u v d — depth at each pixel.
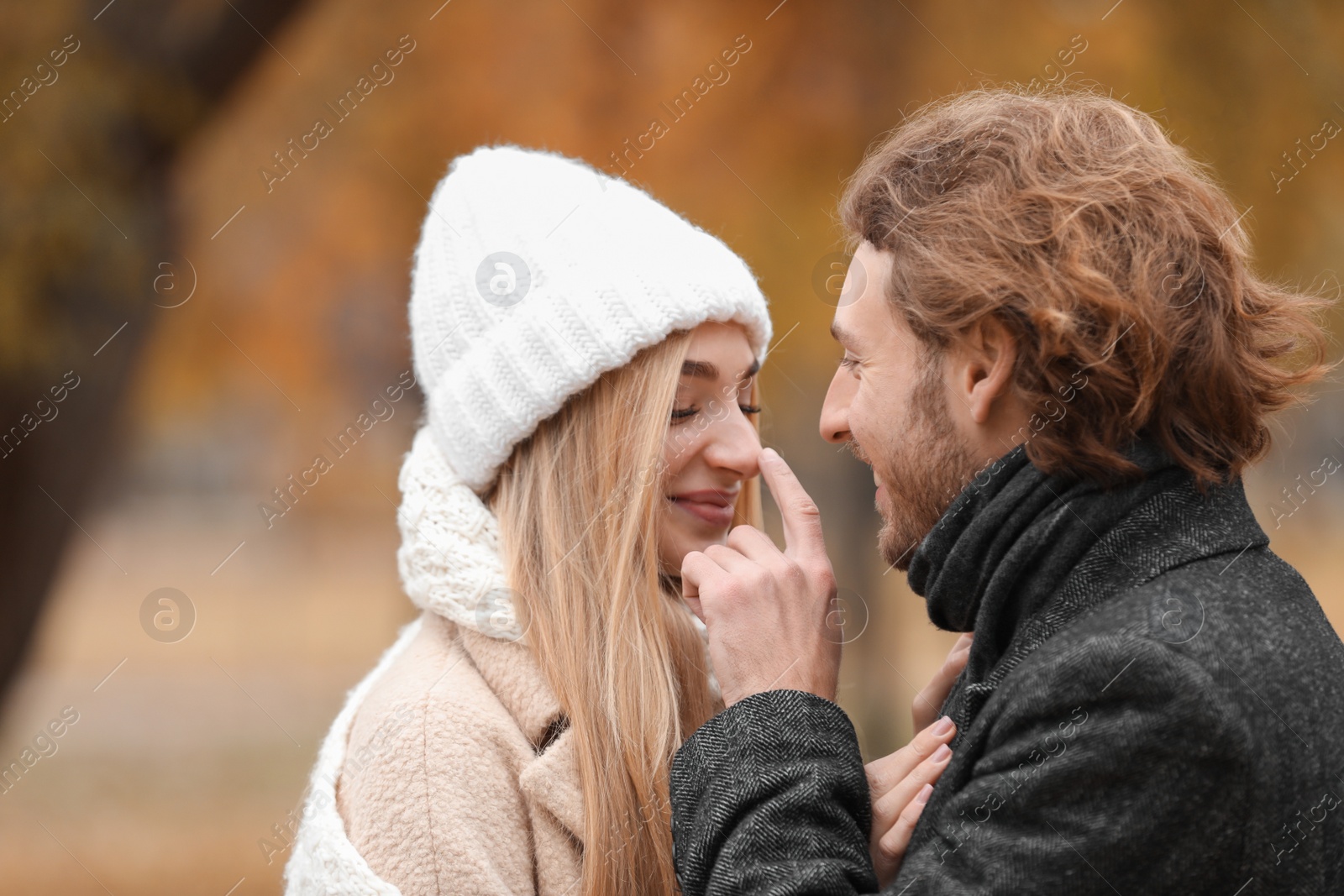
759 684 4.13
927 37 14.21
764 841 3.59
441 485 5.01
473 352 5.00
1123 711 3.21
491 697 4.62
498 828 4.32
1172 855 3.16
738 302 4.95
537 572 4.82
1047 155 3.80
